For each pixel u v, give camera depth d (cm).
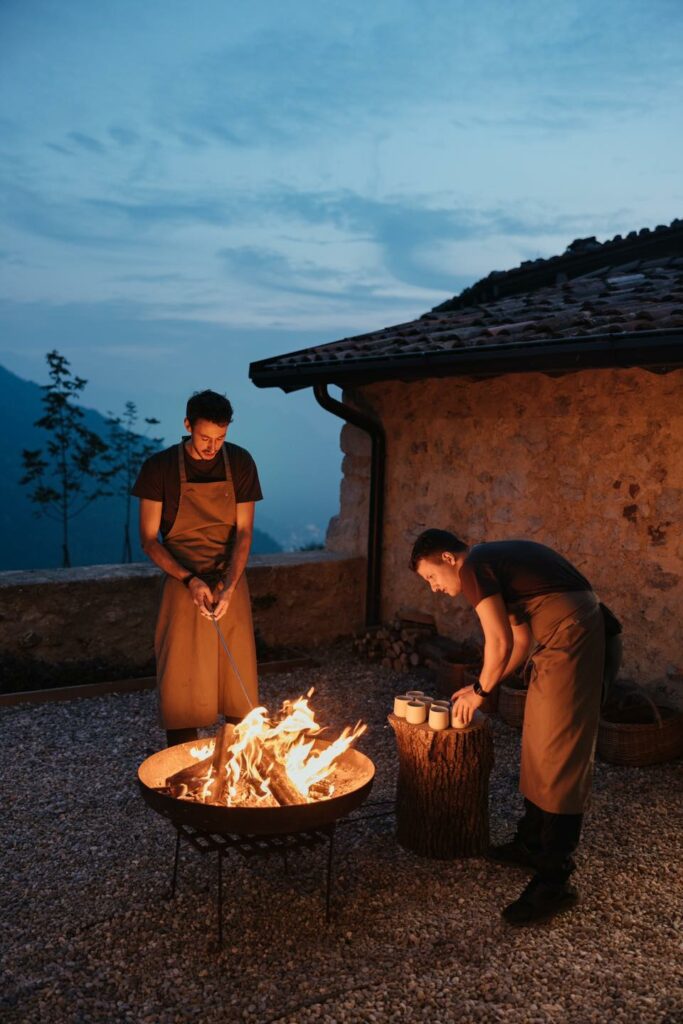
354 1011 261
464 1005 265
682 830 390
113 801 414
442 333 579
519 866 349
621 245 789
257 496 392
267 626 680
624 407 512
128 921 308
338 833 381
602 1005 266
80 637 606
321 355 634
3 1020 254
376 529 709
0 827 386
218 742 320
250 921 308
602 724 466
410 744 355
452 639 650
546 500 566
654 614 501
